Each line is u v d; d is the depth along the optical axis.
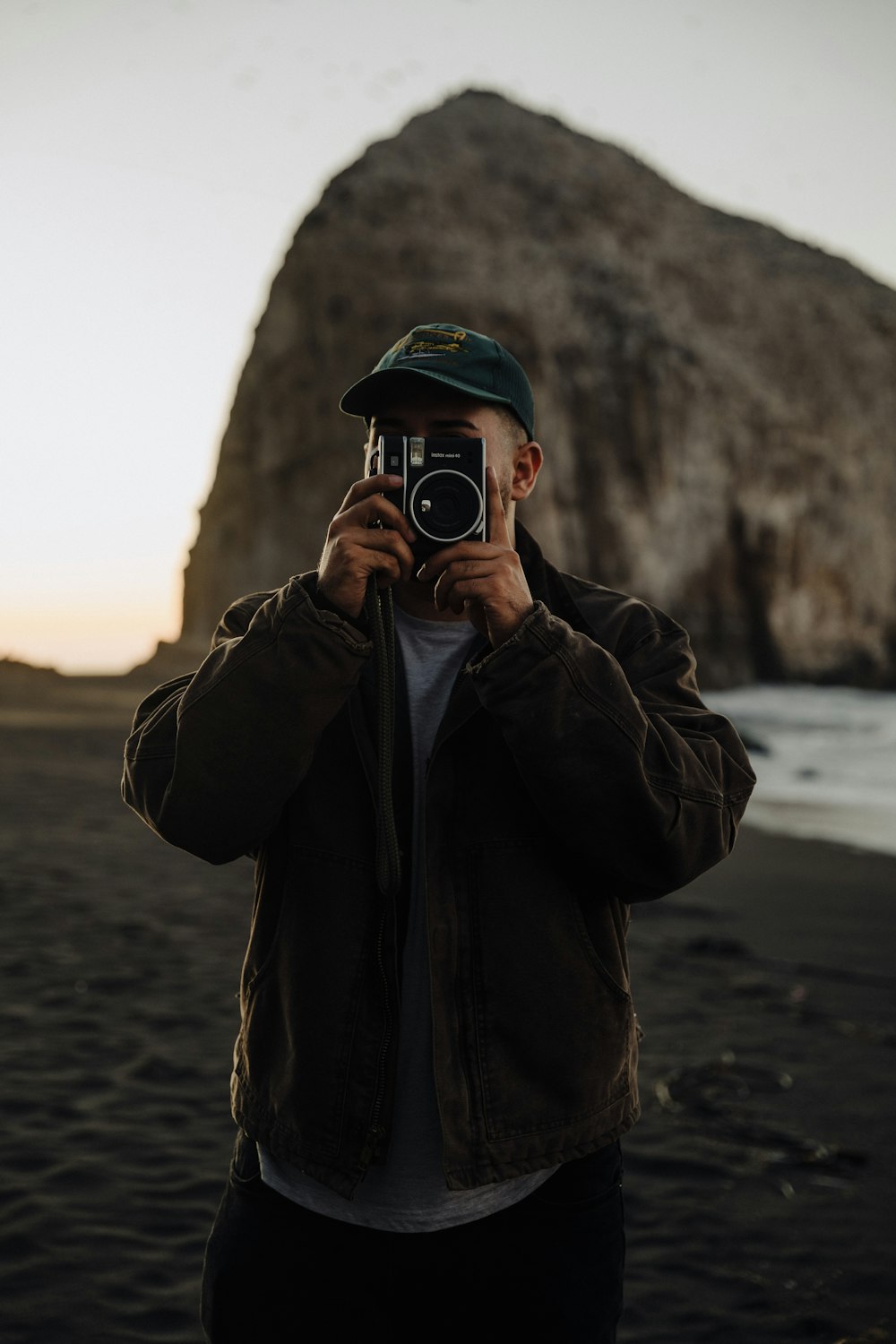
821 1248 2.58
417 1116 1.25
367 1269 1.25
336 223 47.31
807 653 46.09
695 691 1.41
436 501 1.25
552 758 1.18
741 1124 3.26
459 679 1.31
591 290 46.66
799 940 5.62
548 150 53.12
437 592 1.24
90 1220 2.59
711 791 1.26
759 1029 4.16
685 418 44.50
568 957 1.26
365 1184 1.25
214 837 1.25
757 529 45.50
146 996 4.28
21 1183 2.76
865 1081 3.62
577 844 1.23
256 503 48.69
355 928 1.27
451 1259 1.24
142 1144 3.00
